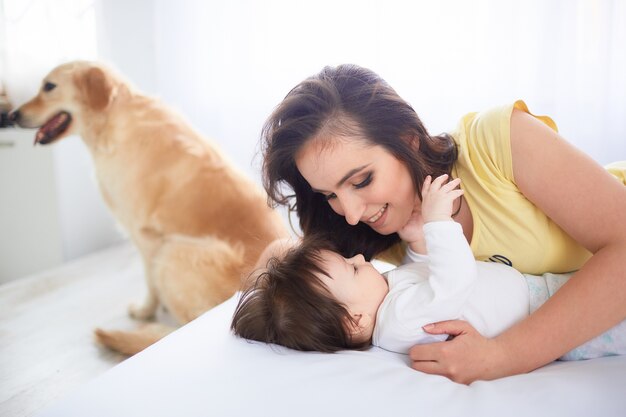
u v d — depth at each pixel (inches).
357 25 73.3
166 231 54.4
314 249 34.0
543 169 27.6
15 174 77.2
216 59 83.4
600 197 26.0
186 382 25.7
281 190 33.8
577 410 22.4
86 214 83.7
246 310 31.8
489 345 26.3
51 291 67.6
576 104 65.3
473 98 69.7
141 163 54.5
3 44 73.4
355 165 27.9
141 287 68.9
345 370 26.0
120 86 56.8
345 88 28.9
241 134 84.4
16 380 46.0
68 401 24.9
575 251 31.0
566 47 64.5
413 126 29.9
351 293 32.0
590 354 28.2
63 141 77.7
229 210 52.4
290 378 25.4
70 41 77.0
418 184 30.0
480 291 29.5
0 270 82.1
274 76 80.3
